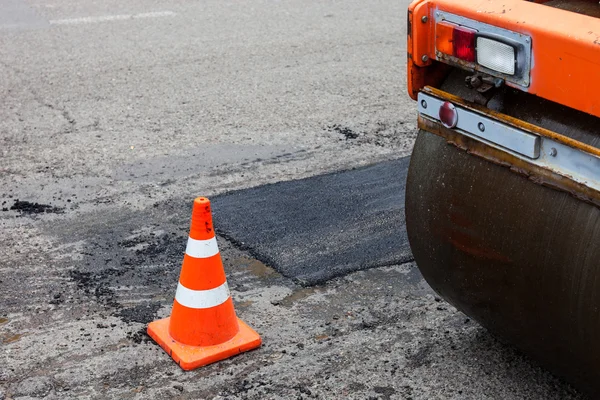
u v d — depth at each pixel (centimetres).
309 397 307
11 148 551
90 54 753
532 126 247
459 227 282
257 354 335
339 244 425
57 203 473
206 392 311
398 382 315
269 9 920
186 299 329
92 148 552
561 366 276
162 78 694
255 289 385
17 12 885
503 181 264
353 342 342
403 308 367
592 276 243
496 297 280
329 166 525
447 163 284
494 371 319
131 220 454
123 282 391
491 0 256
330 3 951
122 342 343
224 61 741
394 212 460
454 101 272
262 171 518
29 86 670
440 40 270
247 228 441
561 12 239
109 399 307
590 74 225
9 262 408
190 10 910
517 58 244
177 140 568
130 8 912
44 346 340
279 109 628
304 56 760
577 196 240
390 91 671
